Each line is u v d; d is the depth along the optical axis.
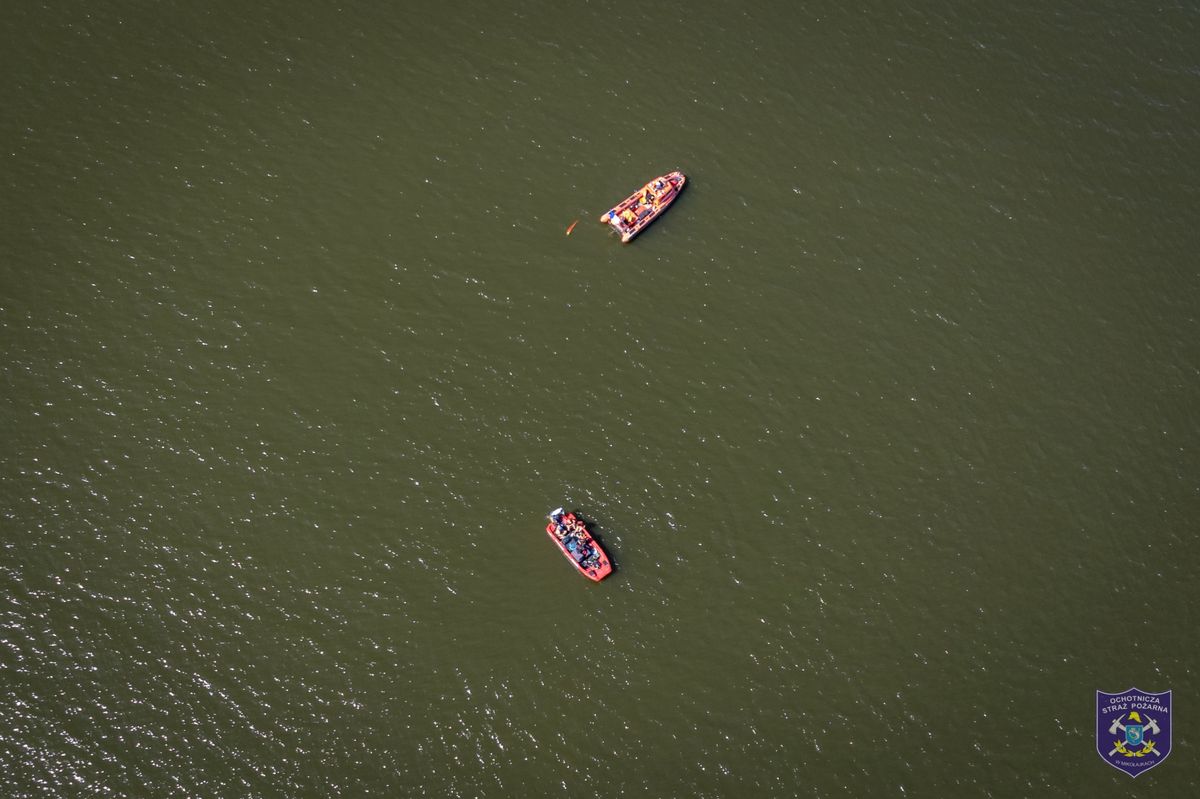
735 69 115.12
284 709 89.12
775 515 97.19
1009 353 104.06
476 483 97.12
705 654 92.38
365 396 99.62
